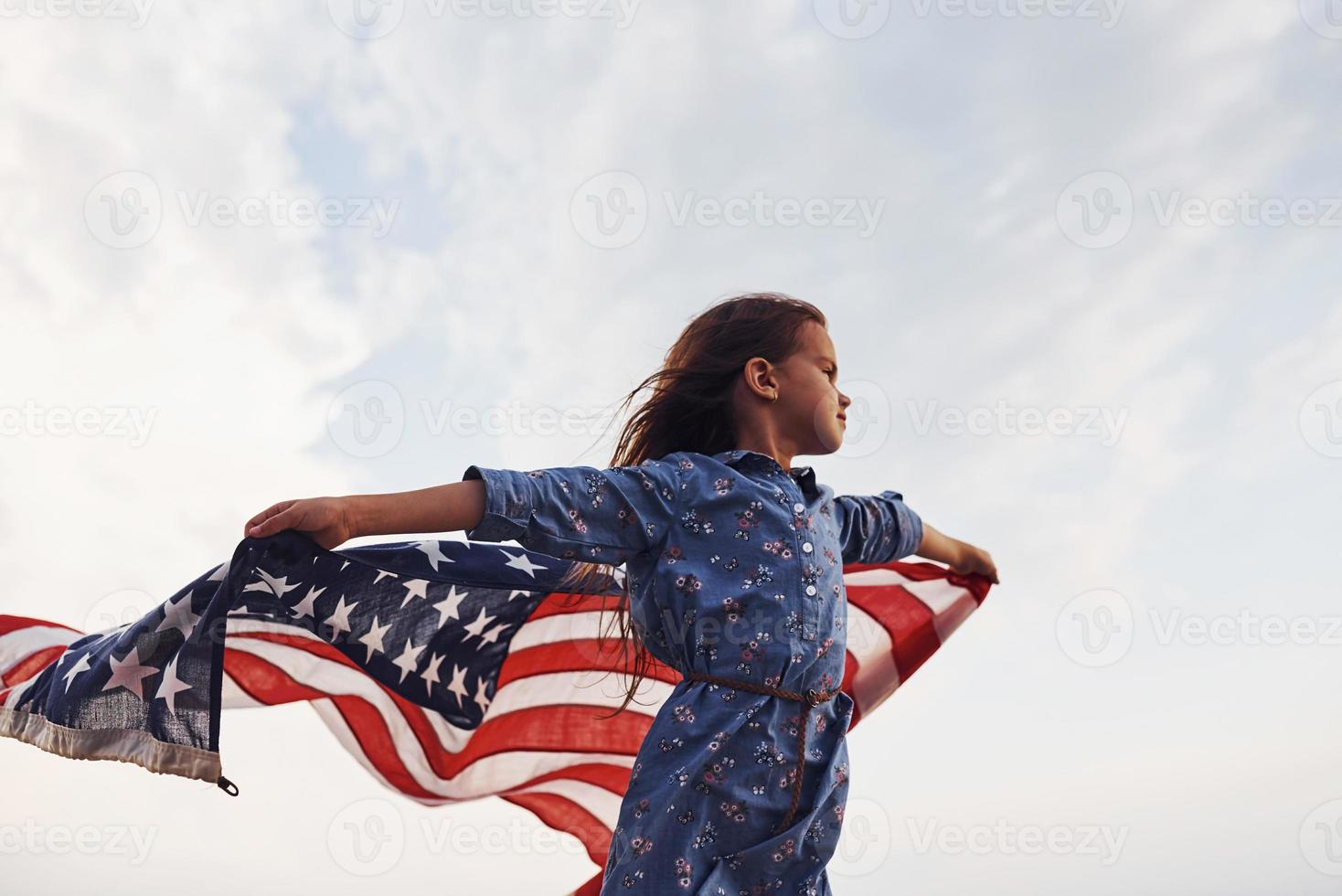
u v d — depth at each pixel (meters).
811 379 1.76
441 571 1.81
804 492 1.67
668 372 1.80
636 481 1.49
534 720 2.12
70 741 1.48
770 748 1.41
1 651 1.75
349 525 1.33
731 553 1.49
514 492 1.37
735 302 1.86
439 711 2.00
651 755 1.42
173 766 1.42
